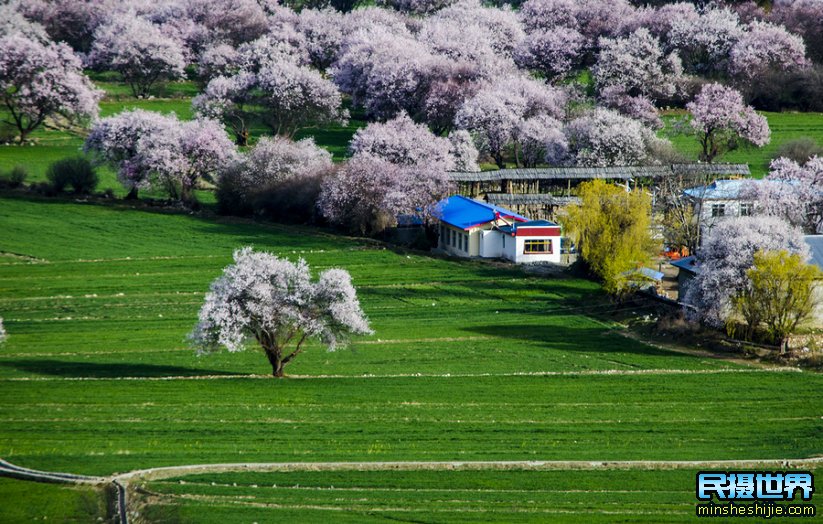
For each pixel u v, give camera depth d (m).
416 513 177.88
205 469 194.25
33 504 176.38
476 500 183.88
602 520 176.88
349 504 180.75
